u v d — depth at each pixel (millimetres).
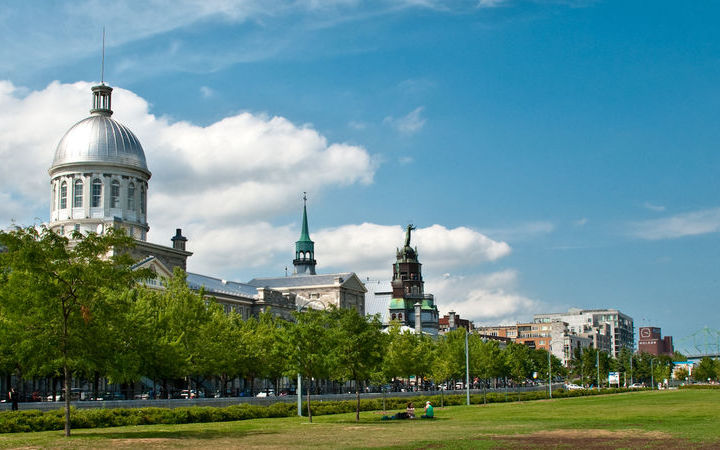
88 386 94750
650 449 36812
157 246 119562
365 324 62406
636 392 164125
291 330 60875
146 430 49562
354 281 188875
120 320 46969
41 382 92500
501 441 42031
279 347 61688
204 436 45000
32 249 43375
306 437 44719
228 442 40938
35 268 43375
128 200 120062
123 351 49344
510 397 120750
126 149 120625
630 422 58750
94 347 45469
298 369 60031
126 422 54531
